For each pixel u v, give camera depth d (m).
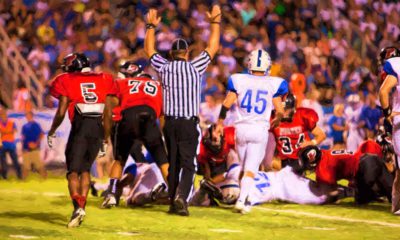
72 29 29.89
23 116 23.33
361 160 15.70
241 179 14.32
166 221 12.93
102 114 12.43
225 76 28.91
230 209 14.87
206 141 15.25
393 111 14.19
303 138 16.56
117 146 14.69
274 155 16.75
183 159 13.55
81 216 12.00
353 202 16.38
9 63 27.30
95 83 12.45
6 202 15.80
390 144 15.99
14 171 23.48
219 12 14.23
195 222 12.87
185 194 13.45
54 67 28.30
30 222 12.56
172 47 13.95
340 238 11.45
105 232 11.61
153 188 14.68
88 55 28.52
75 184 12.09
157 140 14.45
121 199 16.17
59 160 23.77
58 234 11.29
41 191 18.62
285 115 16.39
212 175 15.45
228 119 25.28
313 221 13.38
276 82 14.05
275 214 14.25
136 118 14.30
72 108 12.38
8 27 29.02
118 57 28.12
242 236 11.45
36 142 23.08
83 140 12.21
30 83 27.22
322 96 29.75
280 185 16.09
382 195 15.91
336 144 27.80
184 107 13.56
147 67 27.52
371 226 12.81
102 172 23.31
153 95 14.52
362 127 27.69
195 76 13.66
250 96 13.96
